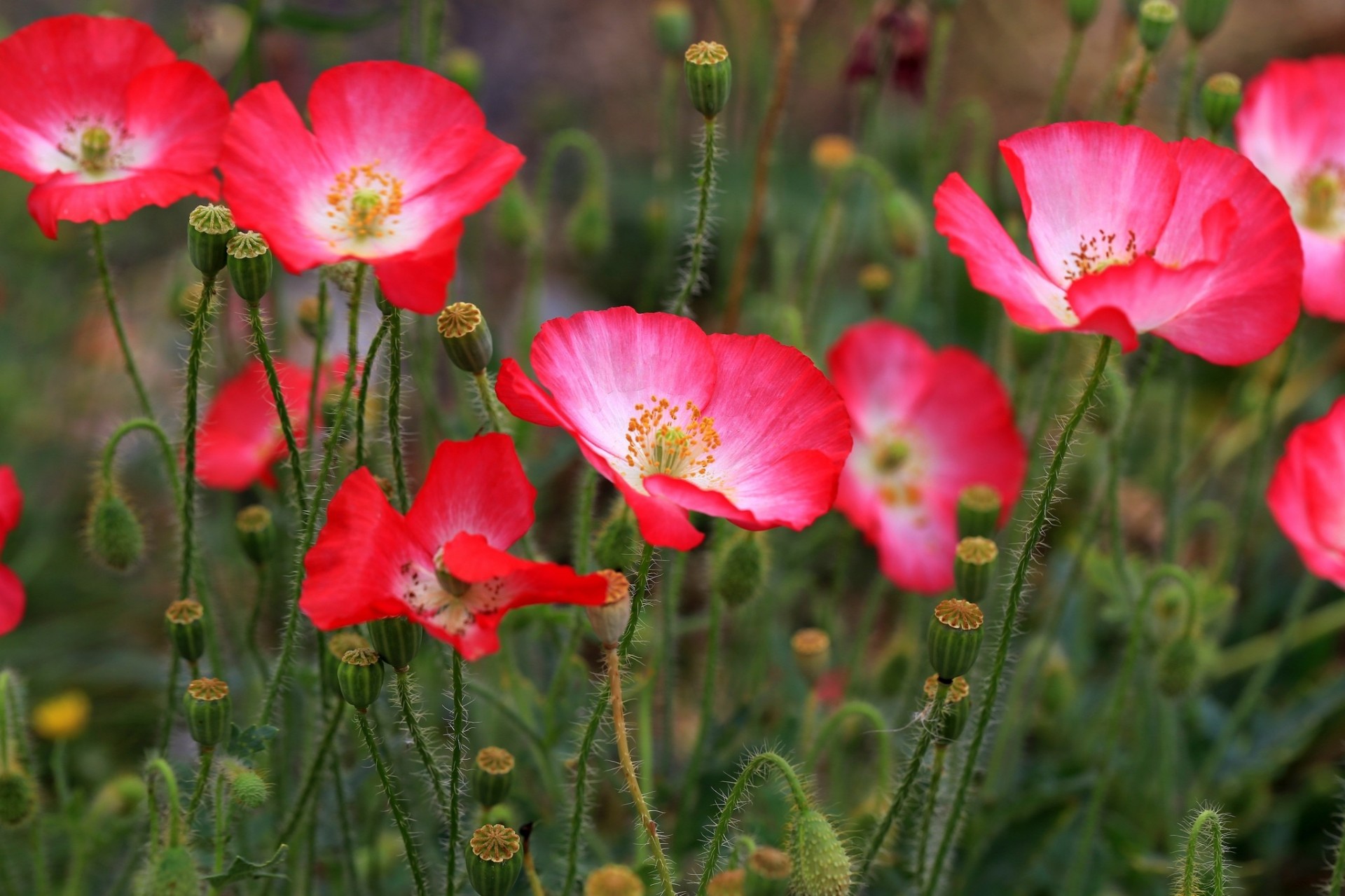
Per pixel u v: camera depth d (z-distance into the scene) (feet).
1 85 2.84
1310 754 3.55
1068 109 5.68
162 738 2.94
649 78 5.78
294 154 2.73
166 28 4.74
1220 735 3.36
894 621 3.77
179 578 2.96
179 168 2.85
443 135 2.75
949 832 2.83
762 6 3.71
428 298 2.66
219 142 2.86
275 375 2.70
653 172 5.08
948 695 2.72
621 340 2.72
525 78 5.74
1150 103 5.19
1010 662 3.30
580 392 2.71
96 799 3.25
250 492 3.51
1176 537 3.27
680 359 2.72
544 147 5.42
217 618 3.30
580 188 5.13
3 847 3.02
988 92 5.80
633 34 5.92
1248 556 3.75
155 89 2.85
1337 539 2.99
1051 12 6.00
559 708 3.03
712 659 3.00
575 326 2.71
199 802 2.73
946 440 3.29
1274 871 3.41
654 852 2.66
